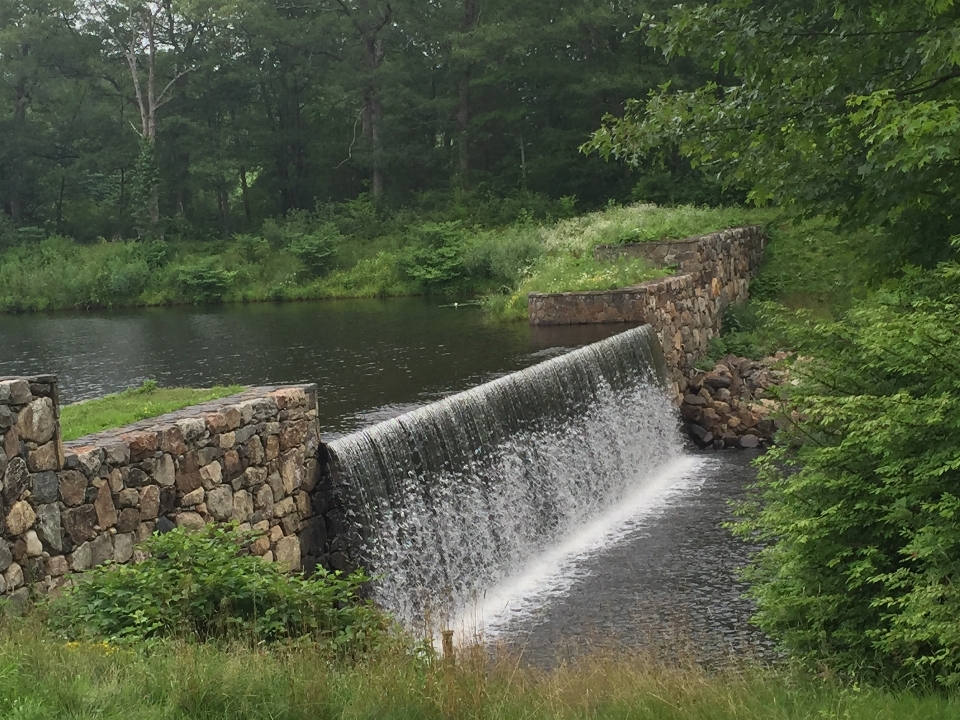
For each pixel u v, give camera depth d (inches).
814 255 1039.0
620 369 654.5
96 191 2256.4
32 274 1533.0
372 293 1376.7
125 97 2020.2
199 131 1941.4
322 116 2070.6
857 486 276.7
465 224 1563.7
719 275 918.4
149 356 782.5
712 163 498.0
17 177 2065.7
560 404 561.6
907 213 445.1
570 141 1729.8
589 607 422.0
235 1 1809.8
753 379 771.4
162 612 255.0
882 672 265.7
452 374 561.9
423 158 1844.2
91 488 287.7
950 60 367.6
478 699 217.8
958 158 362.0
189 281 1467.8
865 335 293.7
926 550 245.6
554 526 522.3
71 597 256.5
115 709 184.7
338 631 277.1
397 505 410.3
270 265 1547.7
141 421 340.5
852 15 407.8
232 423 346.3
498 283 1284.4
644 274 819.4
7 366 761.0
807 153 444.1
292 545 372.2
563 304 763.4
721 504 577.3
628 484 622.5
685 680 243.4
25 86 2041.1
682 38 450.9
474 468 463.8
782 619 299.9
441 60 1889.8
